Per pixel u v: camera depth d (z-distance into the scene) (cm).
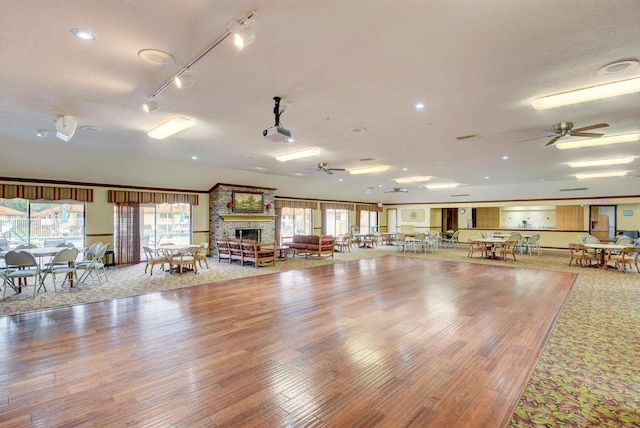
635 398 234
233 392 239
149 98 365
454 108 397
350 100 372
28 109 406
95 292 547
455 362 288
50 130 512
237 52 264
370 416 211
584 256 841
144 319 405
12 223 723
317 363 286
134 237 870
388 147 614
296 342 333
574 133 447
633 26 223
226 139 566
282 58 274
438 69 294
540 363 287
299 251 1041
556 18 215
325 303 480
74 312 434
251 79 317
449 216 1695
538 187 1209
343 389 243
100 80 318
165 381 254
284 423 203
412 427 200
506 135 520
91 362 287
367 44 252
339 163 805
